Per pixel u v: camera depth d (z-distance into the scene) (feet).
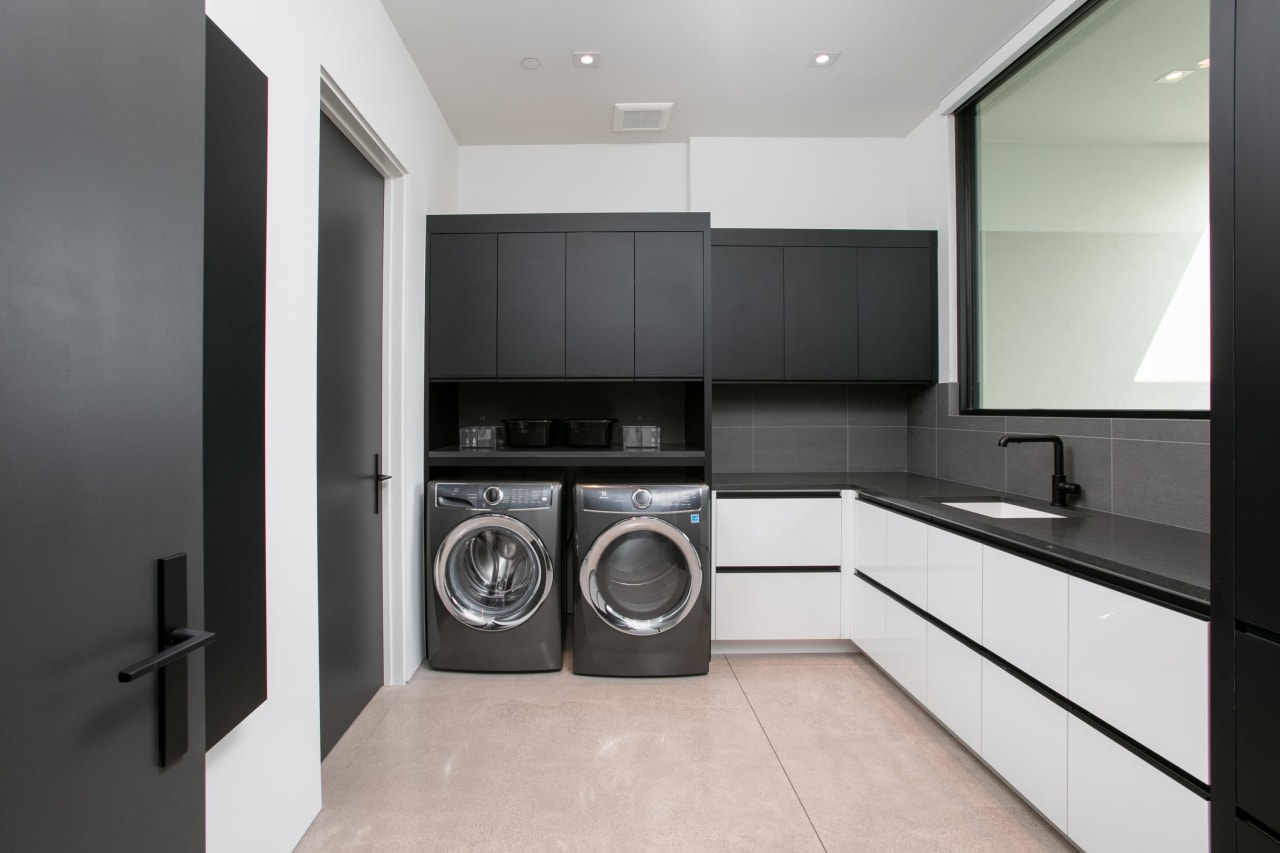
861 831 5.28
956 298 9.78
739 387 11.24
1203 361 5.74
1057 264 7.66
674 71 8.85
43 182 1.88
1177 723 3.77
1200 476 5.69
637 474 10.57
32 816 1.83
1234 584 3.12
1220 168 3.13
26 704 1.82
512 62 8.53
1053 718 4.92
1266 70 2.88
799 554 9.15
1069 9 7.04
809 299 10.14
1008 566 5.47
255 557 4.14
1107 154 6.82
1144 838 4.04
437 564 8.46
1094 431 6.91
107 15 2.12
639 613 8.54
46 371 1.90
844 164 11.00
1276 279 2.85
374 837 5.19
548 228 9.13
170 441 2.47
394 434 8.16
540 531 8.43
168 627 2.41
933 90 9.44
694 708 7.55
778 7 7.47
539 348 9.13
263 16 4.58
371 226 7.66
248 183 4.04
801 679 8.43
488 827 5.33
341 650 6.82
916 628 7.25
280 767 4.79
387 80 7.39
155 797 2.36
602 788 5.90
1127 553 4.77
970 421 9.25
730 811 5.55
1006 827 5.32
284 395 4.87
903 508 7.54
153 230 2.36
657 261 9.15
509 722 7.18
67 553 1.97
